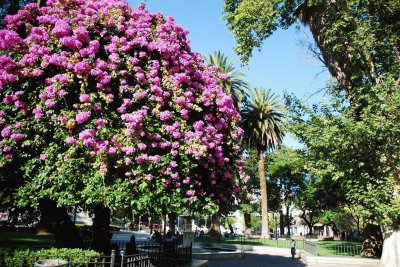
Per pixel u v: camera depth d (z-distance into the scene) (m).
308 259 19.75
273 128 35.44
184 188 8.84
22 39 8.87
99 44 9.01
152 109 8.91
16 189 8.35
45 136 8.44
